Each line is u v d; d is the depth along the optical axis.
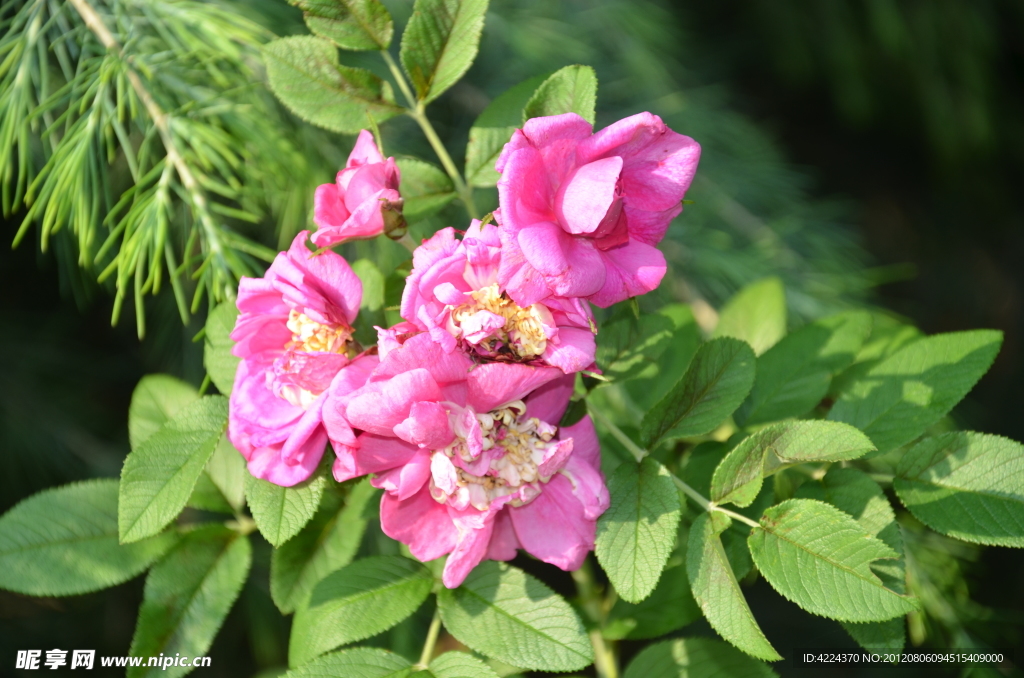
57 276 0.73
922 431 0.48
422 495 0.46
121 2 0.53
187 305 0.65
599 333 0.50
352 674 0.47
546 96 0.47
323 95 0.49
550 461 0.45
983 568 0.62
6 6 0.54
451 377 0.44
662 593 0.51
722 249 0.68
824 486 0.49
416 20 0.49
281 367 0.45
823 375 0.51
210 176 0.57
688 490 0.47
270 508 0.45
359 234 0.46
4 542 0.49
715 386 0.47
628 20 0.72
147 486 0.47
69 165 0.51
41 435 0.70
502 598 0.47
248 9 0.55
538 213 0.44
